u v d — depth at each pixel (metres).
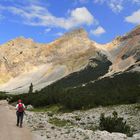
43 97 73.44
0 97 122.62
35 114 46.97
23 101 78.38
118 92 69.25
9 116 39.53
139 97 58.31
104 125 31.28
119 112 48.41
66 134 23.67
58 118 42.28
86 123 38.84
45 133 24.27
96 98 60.78
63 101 65.62
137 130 33.50
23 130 25.88
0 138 21.05
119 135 24.88
